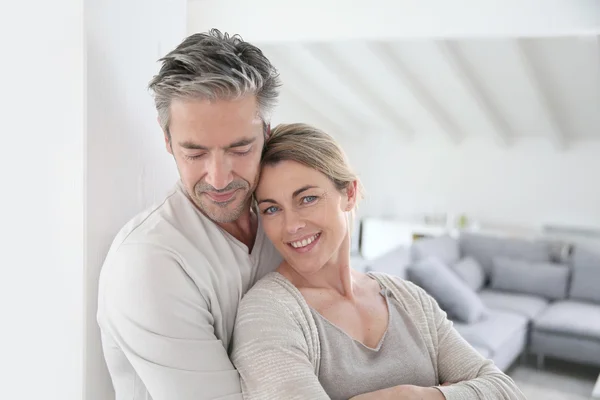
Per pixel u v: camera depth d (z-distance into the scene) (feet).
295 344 3.27
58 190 3.61
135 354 3.17
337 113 23.85
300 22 8.31
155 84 3.16
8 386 3.78
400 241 23.45
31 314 3.72
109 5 3.69
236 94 3.08
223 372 3.21
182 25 4.53
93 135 3.61
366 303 3.85
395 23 8.08
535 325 14.01
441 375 3.95
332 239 3.59
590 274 15.47
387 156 25.58
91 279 3.65
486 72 18.56
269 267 3.93
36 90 3.60
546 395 12.87
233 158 3.23
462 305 12.98
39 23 3.56
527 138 22.62
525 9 7.61
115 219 3.84
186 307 3.19
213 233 3.57
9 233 3.71
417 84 20.03
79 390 3.66
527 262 16.37
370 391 3.54
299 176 3.47
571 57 16.90
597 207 21.50
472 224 22.24
